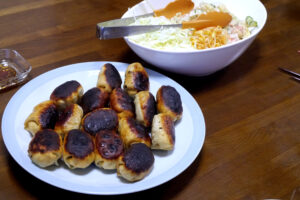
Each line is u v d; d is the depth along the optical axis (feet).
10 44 2.49
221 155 1.88
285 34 2.77
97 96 1.92
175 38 2.32
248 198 1.71
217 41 2.31
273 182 1.77
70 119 1.79
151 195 1.70
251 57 2.53
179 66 2.15
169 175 1.66
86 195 1.68
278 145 1.95
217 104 2.16
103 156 1.66
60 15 2.82
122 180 1.68
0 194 1.66
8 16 2.76
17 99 1.97
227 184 1.76
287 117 2.10
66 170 1.70
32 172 1.63
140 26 2.24
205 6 2.62
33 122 1.79
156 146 1.77
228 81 2.33
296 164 1.86
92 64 2.23
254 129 2.03
